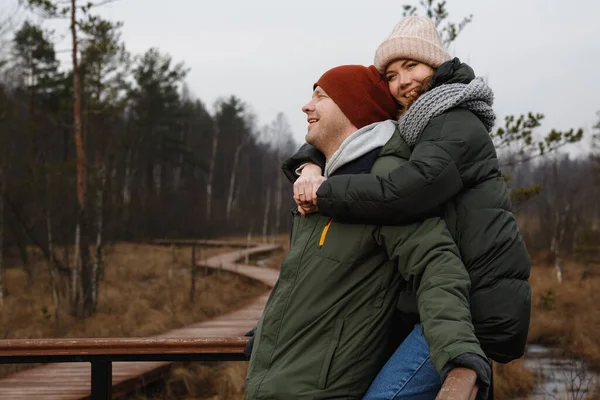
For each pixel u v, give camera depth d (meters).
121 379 6.85
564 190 24.50
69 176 16.30
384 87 1.97
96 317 12.91
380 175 1.76
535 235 23.41
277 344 1.76
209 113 60.69
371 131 1.85
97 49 14.14
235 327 11.49
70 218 16.28
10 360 2.55
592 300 13.24
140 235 38.88
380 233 1.68
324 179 1.82
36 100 28.50
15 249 20.45
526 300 1.65
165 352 2.52
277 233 48.12
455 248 1.61
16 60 26.05
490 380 1.39
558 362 8.34
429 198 1.62
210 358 2.53
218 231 46.03
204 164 47.09
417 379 1.65
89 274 13.62
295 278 1.79
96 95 15.20
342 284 1.73
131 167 39.00
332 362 1.68
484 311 1.62
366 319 1.71
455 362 1.38
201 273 22.44
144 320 12.21
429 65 1.94
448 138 1.68
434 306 1.49
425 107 1.74
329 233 1.77
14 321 12.21
